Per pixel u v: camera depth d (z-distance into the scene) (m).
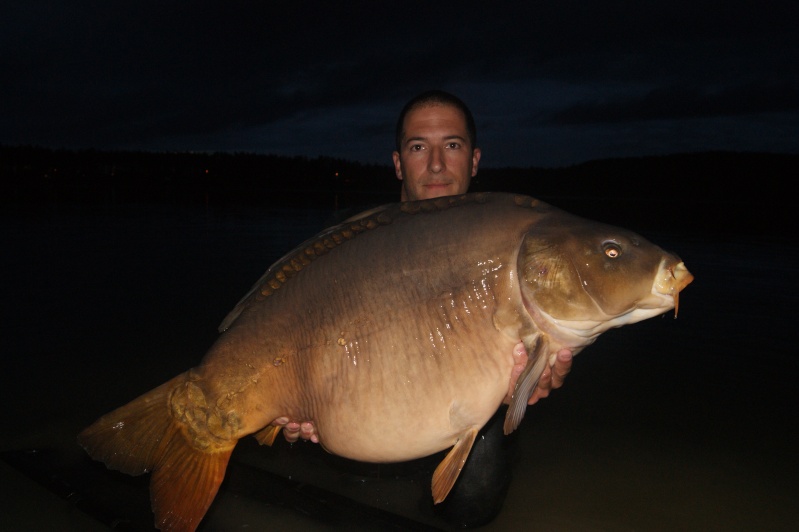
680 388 1.62
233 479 1.11
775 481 1.16
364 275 0.79
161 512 0.81
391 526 0.96
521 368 0.77
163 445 0.82
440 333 0.77
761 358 1.82
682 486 1.15
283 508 1.02
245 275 2.83
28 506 1.03
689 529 1.01
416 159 1.14
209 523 0.98
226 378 0.82
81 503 1.01
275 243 3.81
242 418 0.82
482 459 1.05
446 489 0.77
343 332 0.79
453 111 1.14
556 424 1.43
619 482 1.16
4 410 1.39
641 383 1.66
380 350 0.78
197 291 2.51
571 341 0.78
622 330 2.10
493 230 0.79
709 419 1.44
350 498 1.11
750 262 3.22
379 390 0.77
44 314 2.14
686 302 2.41
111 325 2.04
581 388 1.63
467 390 0.77
